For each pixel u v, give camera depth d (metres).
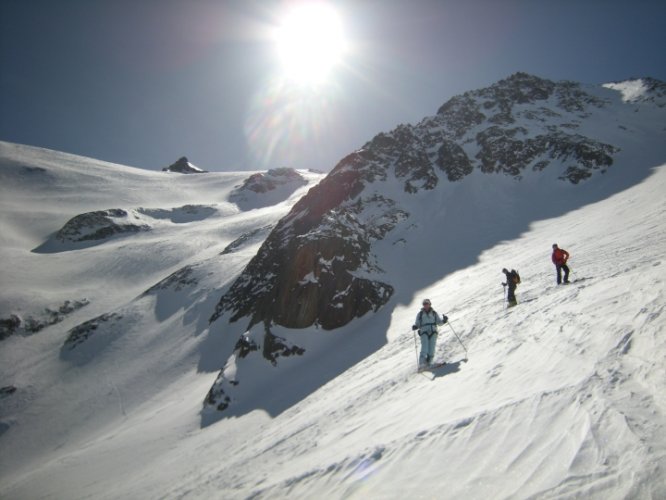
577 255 20.59
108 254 83.38
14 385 43.38
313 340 30.12
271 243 50.88
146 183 156.25
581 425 4.29
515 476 4.00
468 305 19.97
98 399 38.19
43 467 29.02
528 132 68.12
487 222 46.91
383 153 66.88
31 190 134.00
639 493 3.07
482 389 6.89
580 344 6.65
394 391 10.32
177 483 16.17
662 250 13.35
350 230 38.44
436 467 4.86
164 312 51.22
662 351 5.03
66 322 59.31
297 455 9.31
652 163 51.41
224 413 25.98
